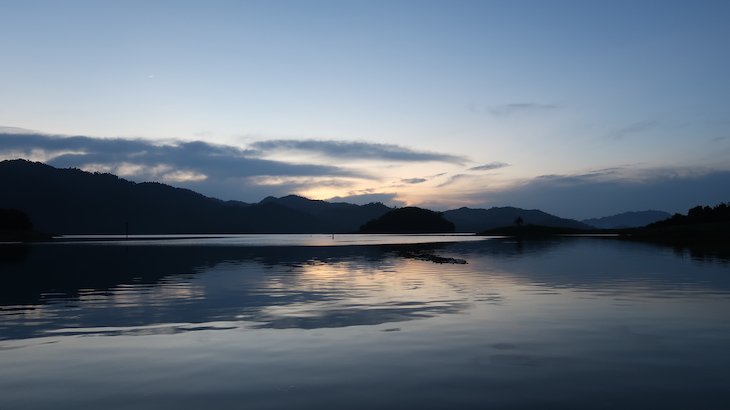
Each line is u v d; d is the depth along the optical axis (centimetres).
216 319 1596
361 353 1152
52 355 1155
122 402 843
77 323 1543
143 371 1021
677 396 848
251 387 915
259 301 1988
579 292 2162
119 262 4378
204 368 1040
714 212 11231
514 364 1052
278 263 4175
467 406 811
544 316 1597
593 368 1016
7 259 4838
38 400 856
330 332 1384
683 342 1232
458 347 1200
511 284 2495
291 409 804
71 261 4528
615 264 3703
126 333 1392
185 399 854
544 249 6347
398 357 1116
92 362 1091
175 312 1738
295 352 1166
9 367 1058
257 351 1179
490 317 1588
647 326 1426
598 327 1418
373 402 833
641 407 801
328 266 3806
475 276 2920
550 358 1096
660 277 2731
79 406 827
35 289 2422
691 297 1984
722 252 5059
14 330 1441
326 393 880
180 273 3259
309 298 2062
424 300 1975
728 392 866
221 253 5978
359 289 2355
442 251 6188
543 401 830
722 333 1329
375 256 5181
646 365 1035
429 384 925
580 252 5494
